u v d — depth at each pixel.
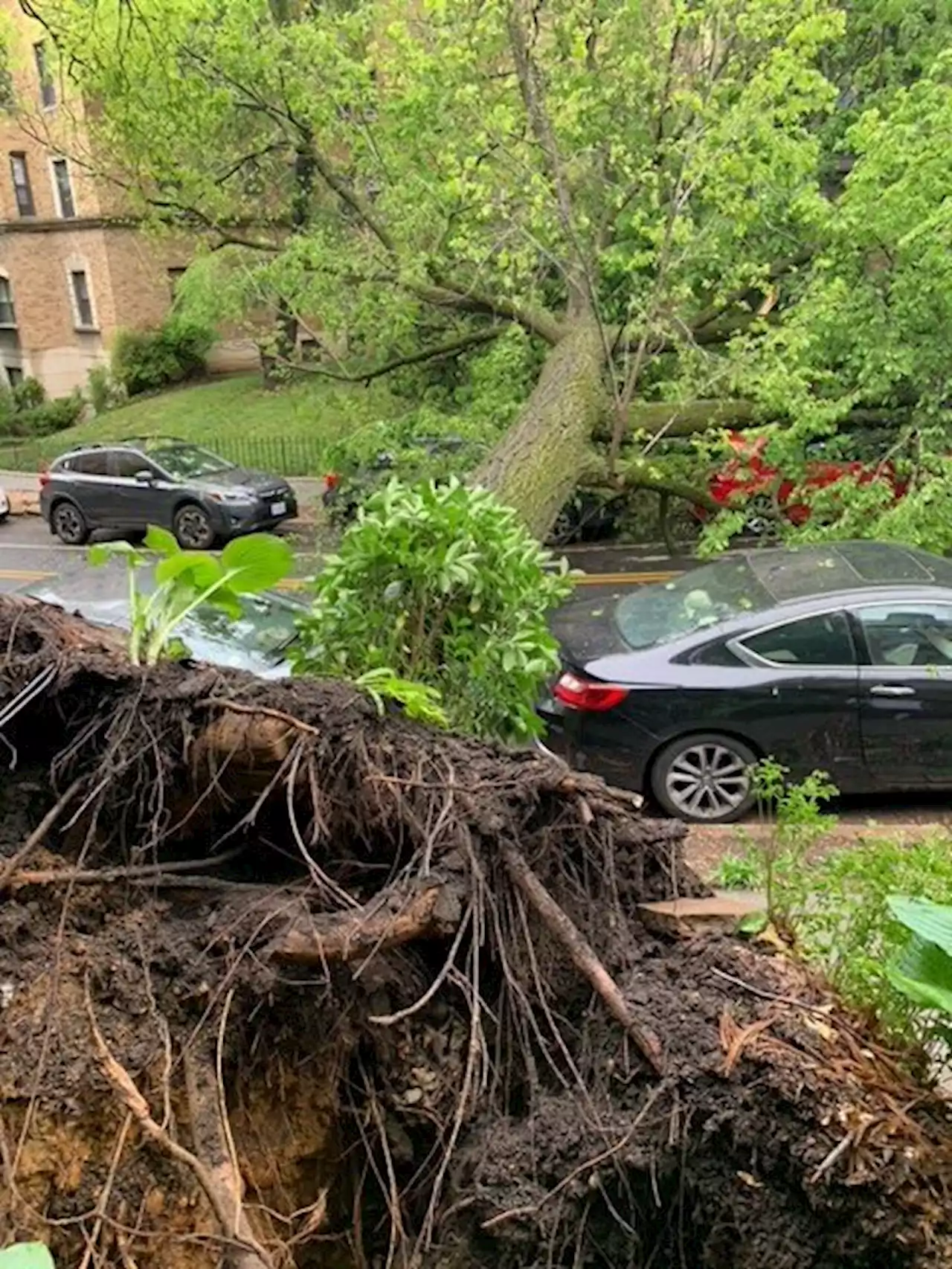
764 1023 2.21
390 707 2.69
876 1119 1.98
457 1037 2.31
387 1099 2.27
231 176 12.09
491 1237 2.09
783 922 2.60
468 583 2.84
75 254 26.38
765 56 9.59
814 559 6.73
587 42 9.96
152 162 11.46
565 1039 2.30
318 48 10.47
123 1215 1.92
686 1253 2.12
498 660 2.91
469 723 2.95
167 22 9.57
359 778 2.42
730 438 9.22
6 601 2.83
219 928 2.26
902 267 8.80
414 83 10.08
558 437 9.05
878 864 2.64
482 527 2.90
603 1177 2.10
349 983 2.24
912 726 5.95
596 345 9.90
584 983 2.35
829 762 6.02
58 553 15.56
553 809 2.51
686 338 9.84
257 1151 2.19
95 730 2.49
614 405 9.42
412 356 12.17
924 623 5.98
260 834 2.53
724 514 9.53
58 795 2.48
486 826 2.34
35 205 26.61
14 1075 1.96
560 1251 2.07
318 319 13.52
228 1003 2.08
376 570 2.91
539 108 9.30
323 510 13.99
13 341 27.92
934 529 8.17
